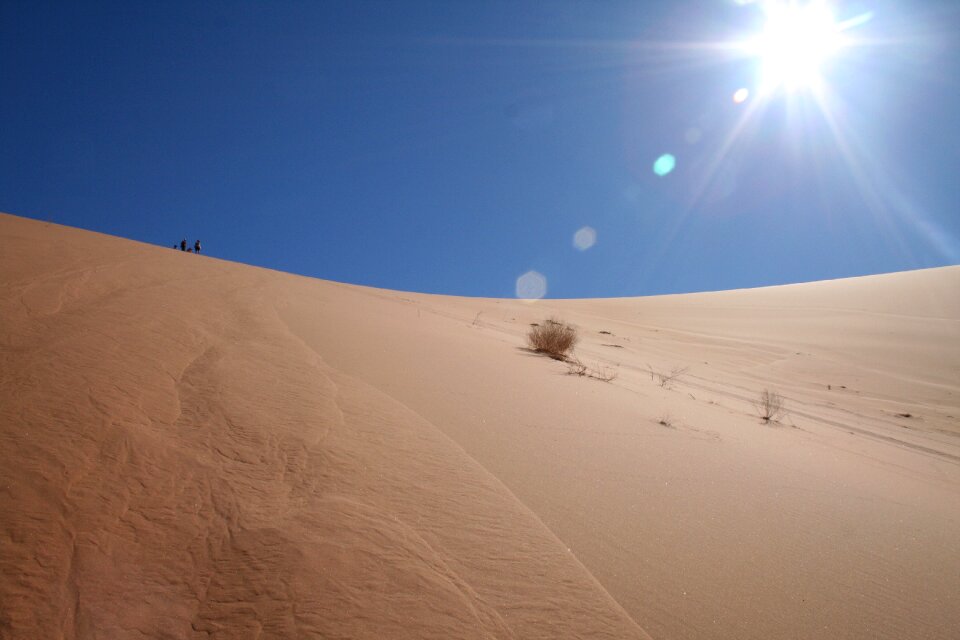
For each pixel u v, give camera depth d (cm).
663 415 653
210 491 254
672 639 212
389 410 434
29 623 166
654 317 3052
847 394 1631
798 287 4025
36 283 578
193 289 827
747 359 2081
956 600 280
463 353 817
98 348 405
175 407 339
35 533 199
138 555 204
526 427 474
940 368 2044
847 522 378
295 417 365
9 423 261
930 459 838
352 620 188
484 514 287
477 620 201
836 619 245
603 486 366
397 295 2245
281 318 771
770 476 461
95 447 261
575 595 229
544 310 2816
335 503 264
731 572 274
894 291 3478
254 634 177
